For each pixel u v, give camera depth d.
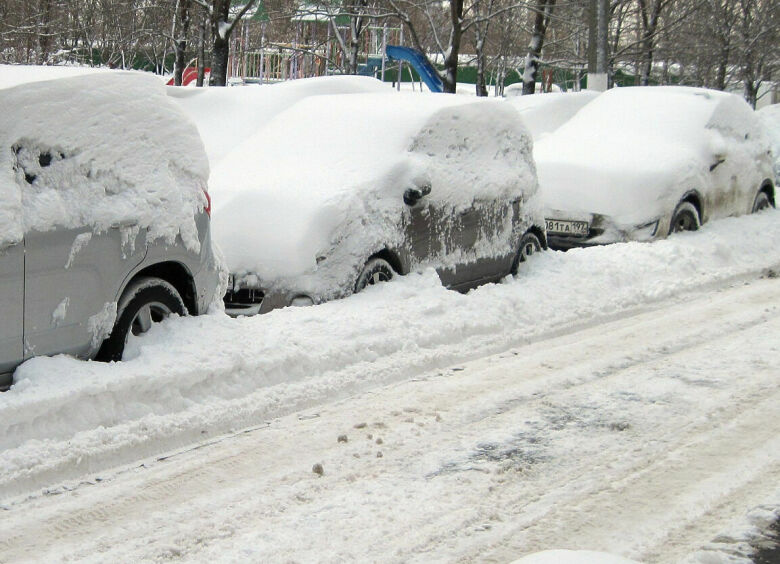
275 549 4.48
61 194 5.98
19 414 5.40
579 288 10.45
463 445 5.96
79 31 27.41
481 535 4.67
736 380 7.41
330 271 8.53
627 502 5.09
